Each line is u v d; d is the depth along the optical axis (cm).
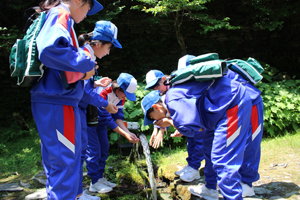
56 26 165
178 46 813
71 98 188
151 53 803
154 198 297
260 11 741
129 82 296
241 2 802
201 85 229
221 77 233
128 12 792
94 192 316
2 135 584
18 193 332
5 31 700
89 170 315
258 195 273
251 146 256
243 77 271
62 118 182
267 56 841
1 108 718
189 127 214
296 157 373
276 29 830
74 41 184
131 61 802
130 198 308
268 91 559
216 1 816
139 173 372
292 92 571
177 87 231
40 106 182
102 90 294
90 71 188
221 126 222
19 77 175
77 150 190
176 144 492
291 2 752
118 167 394
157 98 277
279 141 451
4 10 755
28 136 578
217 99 225
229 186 211
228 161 215
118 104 324
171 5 578
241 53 835
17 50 172
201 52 820
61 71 174
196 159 324
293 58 826
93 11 215
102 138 327
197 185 307
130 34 798
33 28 176
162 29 803
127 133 316
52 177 181
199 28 811
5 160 450
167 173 361
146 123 285
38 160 445
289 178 309
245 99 228
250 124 256
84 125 247
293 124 522
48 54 158
